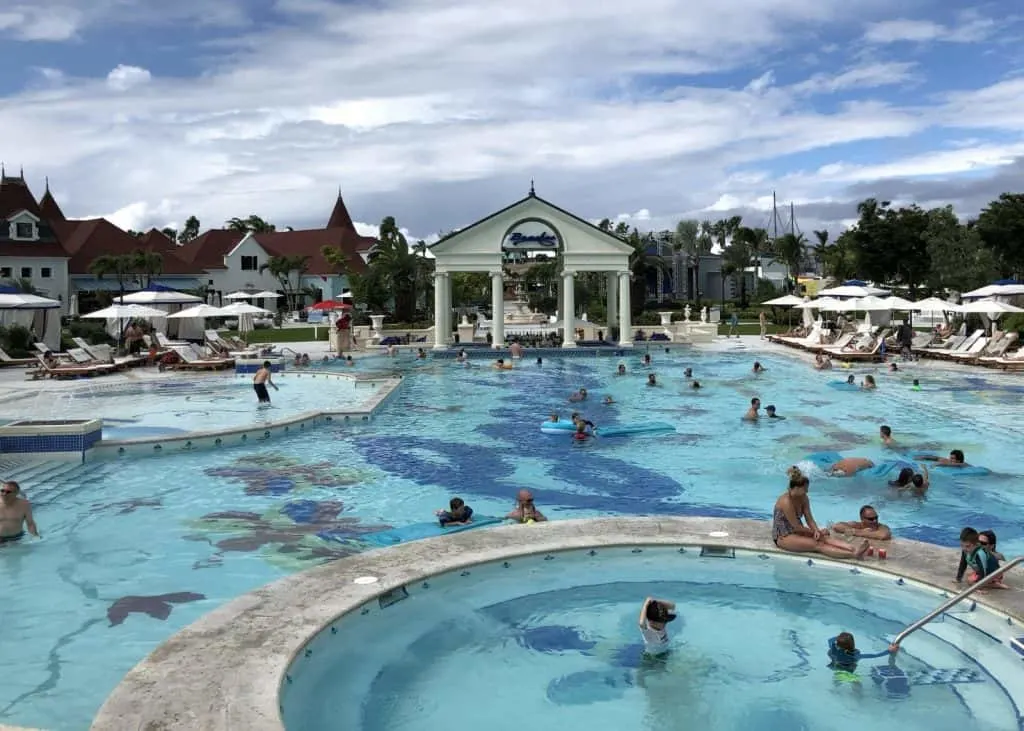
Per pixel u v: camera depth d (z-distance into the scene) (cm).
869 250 7288
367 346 4866
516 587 958
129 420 2369
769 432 2144
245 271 8825
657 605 809
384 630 852
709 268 10969
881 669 775
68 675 806
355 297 7350
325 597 870
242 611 833
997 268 6919
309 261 9262
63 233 8100
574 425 2156
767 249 10512
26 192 6988
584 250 4681
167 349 4281
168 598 1013
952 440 2006
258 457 1861
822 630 859
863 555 995
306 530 1310
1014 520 1354
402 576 930
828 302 4556
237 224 12169
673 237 10506
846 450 1906
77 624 930
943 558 992
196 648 750
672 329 5434
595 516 1412
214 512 1414
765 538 1059
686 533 1081
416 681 758
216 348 4153
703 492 1559
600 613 900
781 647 823
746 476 1675
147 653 855
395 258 7144
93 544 1230
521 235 4700
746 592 946
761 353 4428
